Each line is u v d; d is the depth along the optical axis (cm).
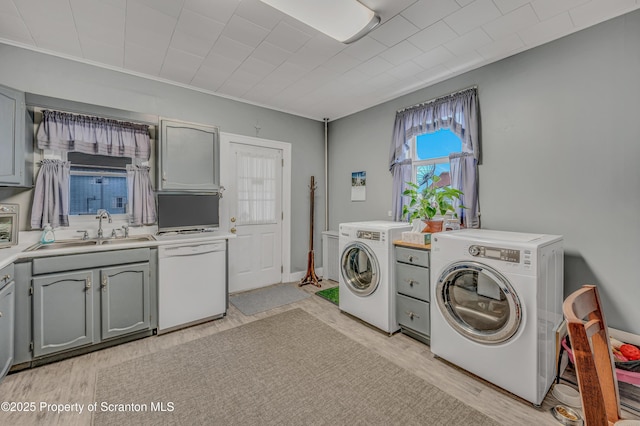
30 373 194
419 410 162
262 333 256
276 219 409
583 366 79
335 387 182
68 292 209
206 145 306
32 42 232
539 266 163
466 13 197
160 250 250
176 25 211
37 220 237
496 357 177
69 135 251
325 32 207
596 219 210
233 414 158
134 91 288
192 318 269
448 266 201
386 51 247
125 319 233
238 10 194
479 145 274
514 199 252
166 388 180
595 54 208
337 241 413
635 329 195
